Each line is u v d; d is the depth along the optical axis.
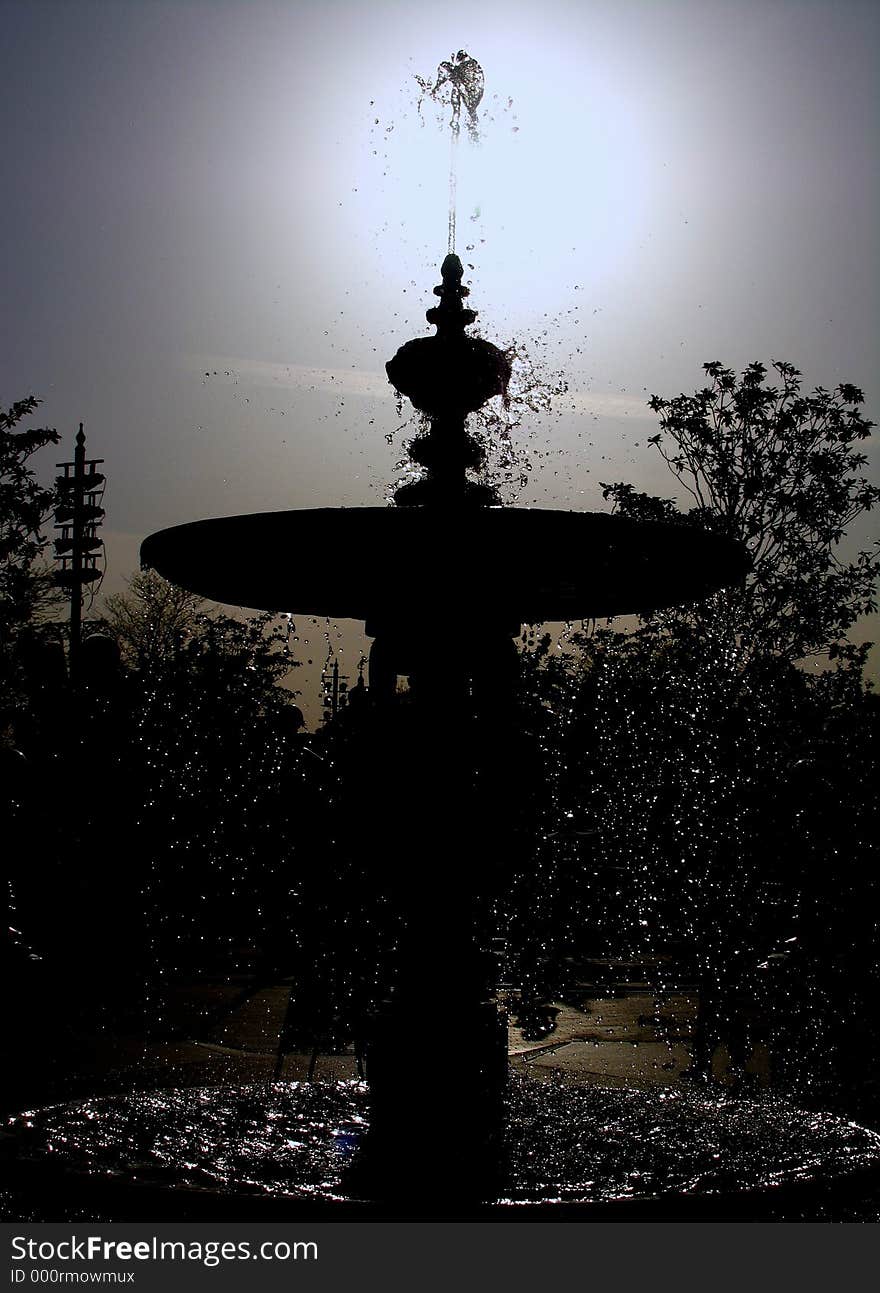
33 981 8.47
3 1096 6.79
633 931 6.91
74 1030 8.43
